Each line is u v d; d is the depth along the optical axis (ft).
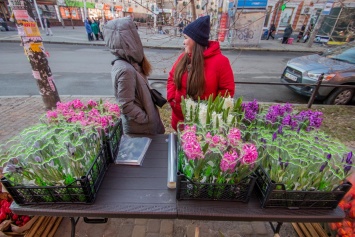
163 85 17.67
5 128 10.47
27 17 9.78
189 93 5.79
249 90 17.71
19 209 3.34
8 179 3.16
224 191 3.37
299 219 3.33
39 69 10.97
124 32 4.68
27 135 3.62
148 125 5.74
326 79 13.56
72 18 77.30
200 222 6.07
